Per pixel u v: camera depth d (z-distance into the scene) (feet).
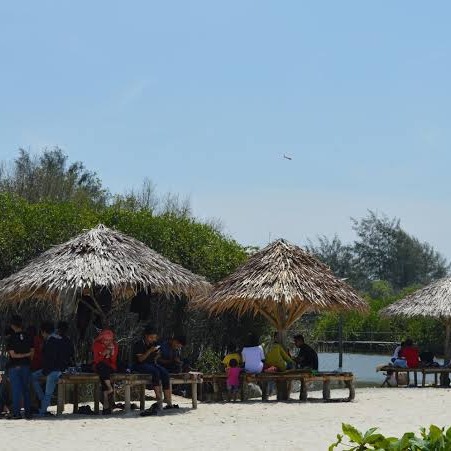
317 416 69.05
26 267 75.46
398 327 224.53
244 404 80.53
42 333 72.69
